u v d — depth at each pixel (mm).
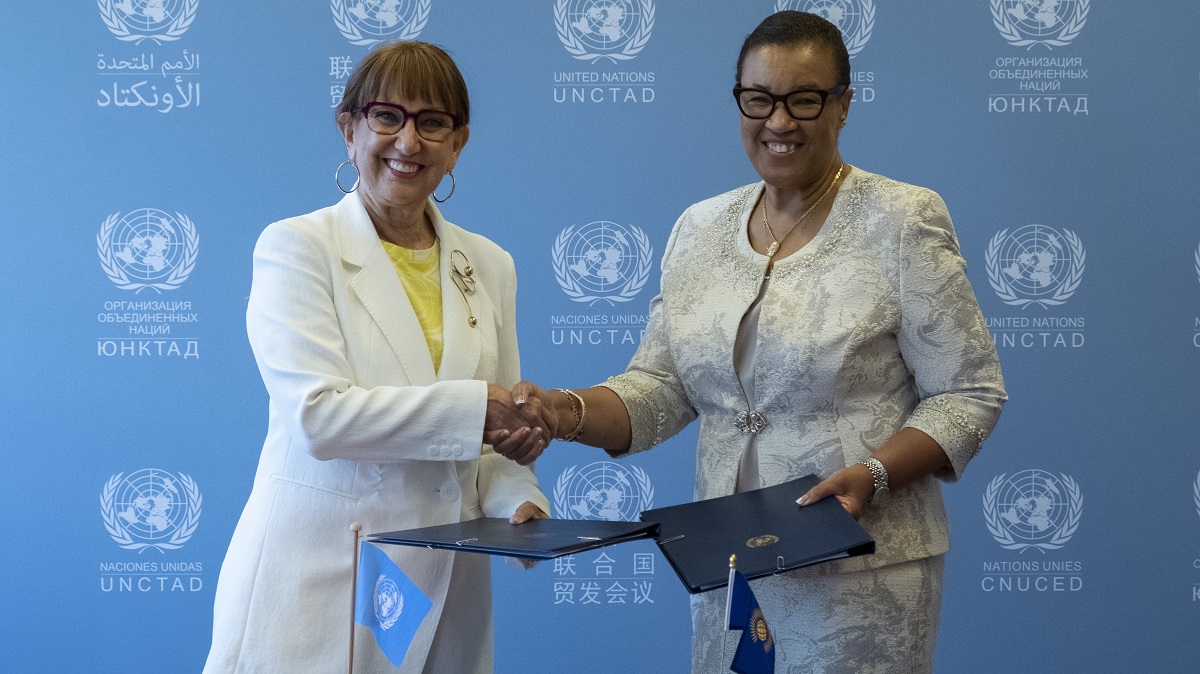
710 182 3512
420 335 1929
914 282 1934
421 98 1893
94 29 3443
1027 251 3479
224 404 3504
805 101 1950
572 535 1717
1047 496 3506
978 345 1944
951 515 3523
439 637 1984
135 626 3512
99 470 3488
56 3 3439
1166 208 3457
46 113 3449
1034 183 3467
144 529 3504
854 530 1681
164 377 3494
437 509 1938
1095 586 3510
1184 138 3447
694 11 3480
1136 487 3492
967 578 3531
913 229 1938
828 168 2066
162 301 3486
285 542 1878
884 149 3482
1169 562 3494
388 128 1885
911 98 3469
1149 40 3439
